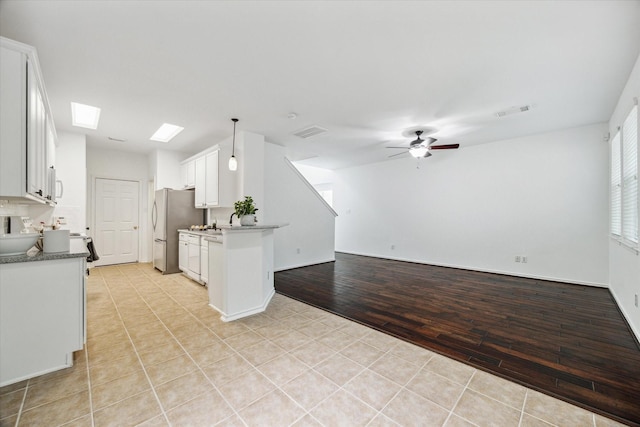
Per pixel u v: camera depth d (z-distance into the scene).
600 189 4.21
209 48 2.34
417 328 2.72
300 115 3.89
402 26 2.08
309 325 2.79
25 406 1.59
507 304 3.43
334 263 6.38
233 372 1.96
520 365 2.06
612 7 1.86
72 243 3.80
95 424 1.47
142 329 2.68
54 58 2.45
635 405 1.62
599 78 2.83
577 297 3.71
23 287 1.83
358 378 1.89
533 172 4.81
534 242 4.80
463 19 2.01
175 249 5.25
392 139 5.12
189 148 5.73
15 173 1.79
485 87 3.04
